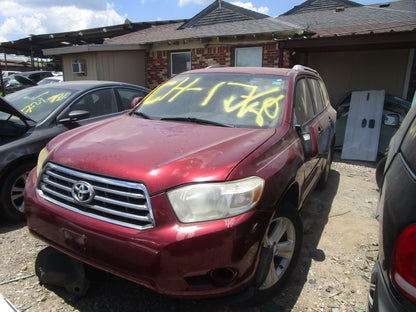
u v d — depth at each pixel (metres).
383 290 1.46
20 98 4.80
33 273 2.82
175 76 4.02
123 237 1.98
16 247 3.23
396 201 1.55
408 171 1.60
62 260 2.58
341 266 3.07
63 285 2.55
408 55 8.55
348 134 7.24
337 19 10.62
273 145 2.52
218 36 9.93
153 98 3.64
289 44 7.62
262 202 2.12
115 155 2.25
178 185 1.99
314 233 3.71
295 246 2.63
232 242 1.95
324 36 7.09
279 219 2.44
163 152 2.25
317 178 4.06
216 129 2.76
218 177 2.02
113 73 11.48
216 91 3.38
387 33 6.51
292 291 2.69
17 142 3.66
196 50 10.95
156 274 1.93
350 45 7.74
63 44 17.12
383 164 4.72
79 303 2.48
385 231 1.57
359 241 3.55
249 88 3.33
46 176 2.45
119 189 2.06
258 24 11.10
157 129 2.77
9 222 3.78
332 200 4.74
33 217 2.41
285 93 3.20
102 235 2.04
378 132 6.97
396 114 7.00
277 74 3.53
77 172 2.22
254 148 2.37
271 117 2.96
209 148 2.30
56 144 2.70
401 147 2.04
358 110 7.12
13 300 2.48
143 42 11.81
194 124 2.93
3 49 17.77
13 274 2.80
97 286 2.67
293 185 2.73
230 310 2.45
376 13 10.96
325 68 9.70
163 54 11.80
